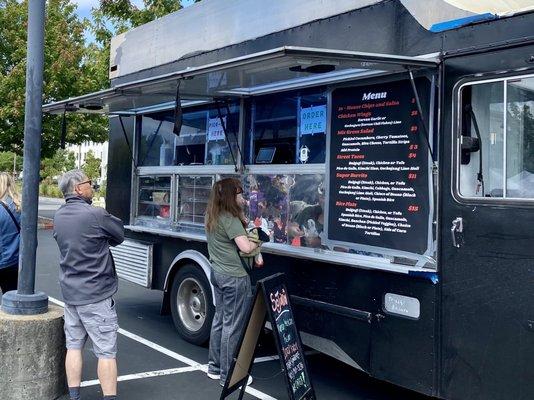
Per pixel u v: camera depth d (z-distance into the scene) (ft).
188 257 19.26
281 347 12.66
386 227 13.25
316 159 15.35
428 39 12.53
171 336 20.74
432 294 12.15
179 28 21.16
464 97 11.84
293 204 15.98
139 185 23.41
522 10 10.96
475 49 11.61
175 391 15.37
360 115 14.02
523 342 10.69
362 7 14.14
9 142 58.85
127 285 30.96
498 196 11.25
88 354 18.45
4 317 13.38
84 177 13.67
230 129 18.61
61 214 13.23
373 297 13.39
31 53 13.60
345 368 17.57
